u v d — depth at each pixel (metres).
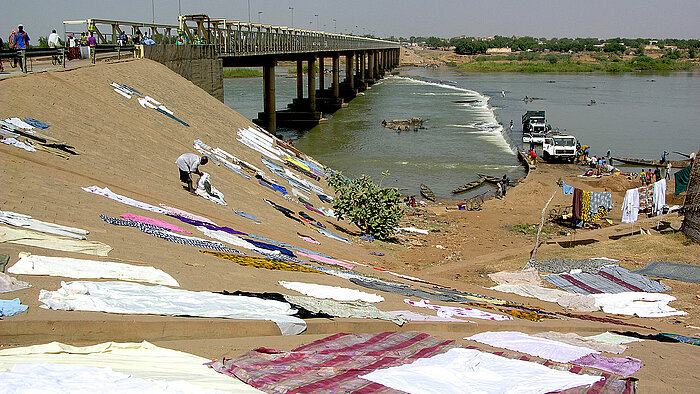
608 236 29.75
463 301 16.95
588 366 10.59
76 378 6.64
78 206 14.24
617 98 114.88
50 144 17.91
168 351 8.37
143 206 16.59
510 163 55.88
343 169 52.31
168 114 29.08
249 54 55.06
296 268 15.71
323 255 20.33
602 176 48.44
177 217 16.97
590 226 32.97
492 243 29.69
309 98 85.19
